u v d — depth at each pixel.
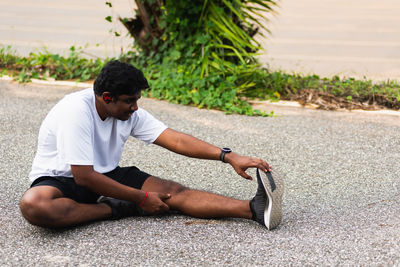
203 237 3.16
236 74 6.43
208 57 6.43
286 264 2.86
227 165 4.43
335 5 14.13
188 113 5.77
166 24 6.58
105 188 3.14
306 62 8.33
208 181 4.09
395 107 6.07
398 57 8.69
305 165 4.45
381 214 3.50
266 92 6.42
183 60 6.60
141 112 3.45
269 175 3.16
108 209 3.35
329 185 4.04
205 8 6.52
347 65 8.14
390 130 5.36
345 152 4.76
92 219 3.28
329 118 5.72
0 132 5.07
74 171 3.08
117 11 12.36
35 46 8.67
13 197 3.72
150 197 3.28
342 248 3.03
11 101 5.94
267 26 11.34
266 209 3.23
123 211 3.38
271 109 6.00
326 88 6.52
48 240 3.11
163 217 3.44
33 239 3.12
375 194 3.86
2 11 12.24
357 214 3.51
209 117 5.67
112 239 3.12
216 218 3.43
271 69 7.30
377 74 7.54
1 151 4.61
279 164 4.47
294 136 5.16
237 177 4.18
